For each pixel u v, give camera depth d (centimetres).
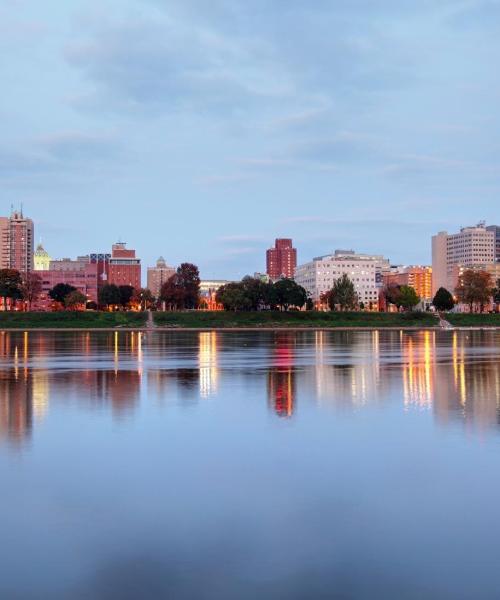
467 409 3216
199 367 5472
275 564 1404
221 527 1602
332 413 3103
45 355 6956
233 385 4188
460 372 5059
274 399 3569
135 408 3244
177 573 1364
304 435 2595
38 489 1888
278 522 1633
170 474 2038
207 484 1934
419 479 1978
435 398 3606
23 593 1286
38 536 1550
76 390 3931
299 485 1925
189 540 1526
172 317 18075
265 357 6656
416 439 2514
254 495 1836
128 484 1934
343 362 6028
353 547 1487
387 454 2278
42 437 2553
